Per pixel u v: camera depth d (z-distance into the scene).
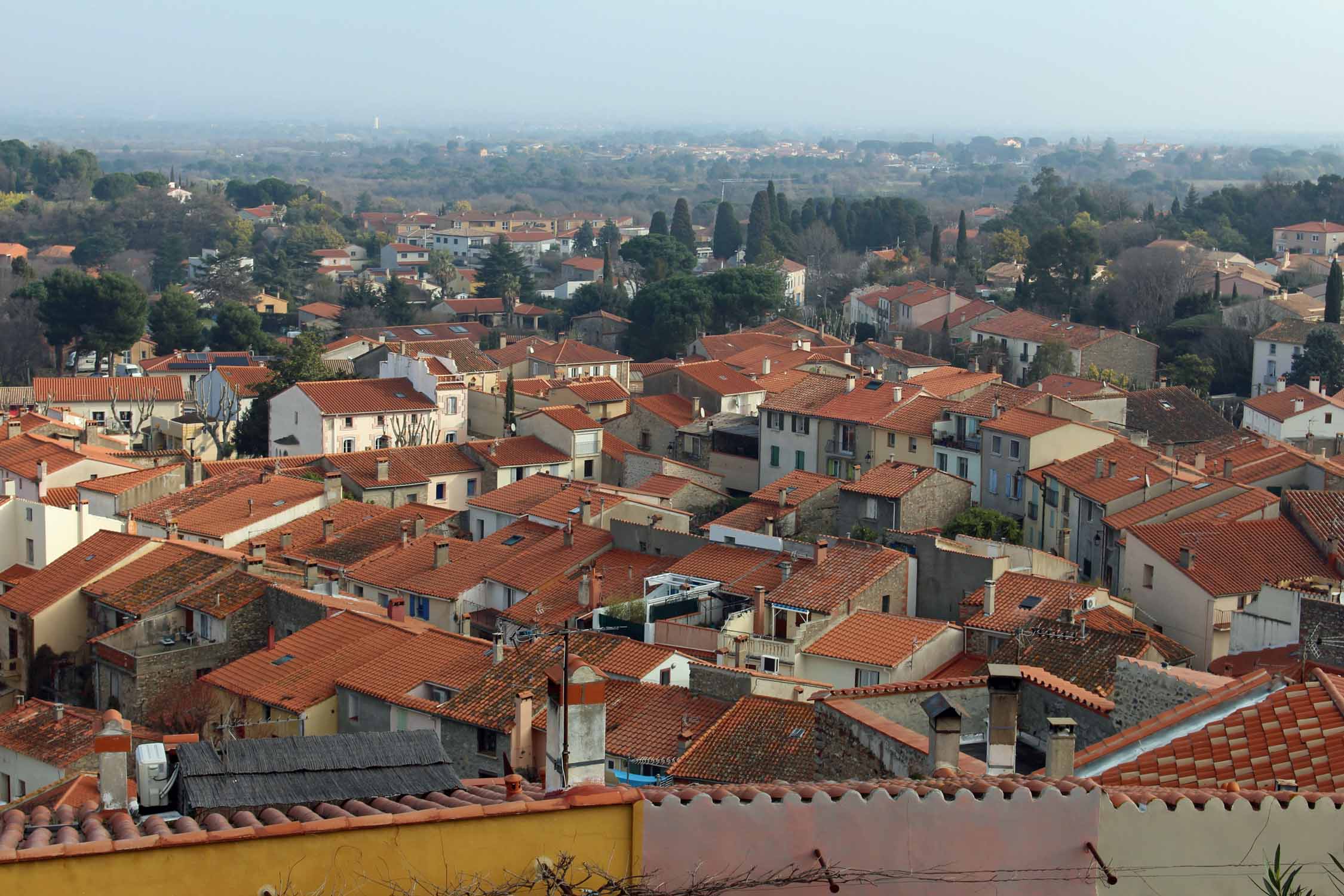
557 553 88.50
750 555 83.56
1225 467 102.69
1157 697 38.56
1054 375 143.75
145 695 71.88
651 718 56.25
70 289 185.38
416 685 61.66
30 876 17.11
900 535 84.31
